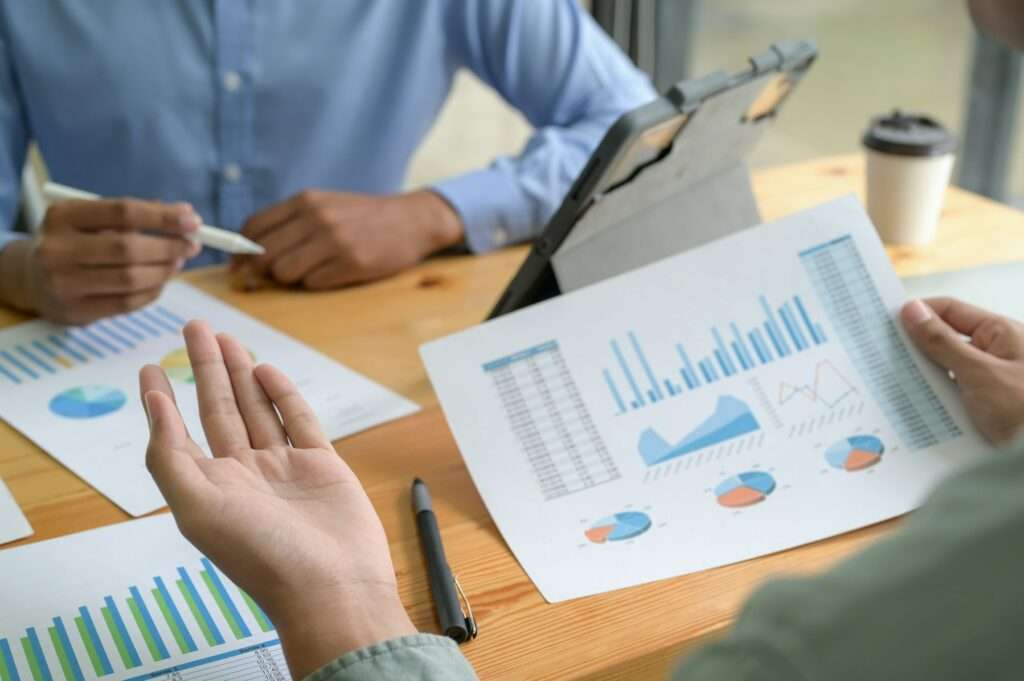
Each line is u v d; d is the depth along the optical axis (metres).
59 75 1.36
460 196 1.23
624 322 0.83
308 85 1.42
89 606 0.67
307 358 0.99
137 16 1.36
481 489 0.77
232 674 0.62
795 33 3.08
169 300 1.12
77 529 0.75
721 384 0.81
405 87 1.49
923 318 0.82
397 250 1.17
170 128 1.40
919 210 1.16
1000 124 2.41
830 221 0.85
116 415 0.90
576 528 0.74
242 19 1.37
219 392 0.69
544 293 0.90
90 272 1.03
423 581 0.70
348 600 0.57
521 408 0.81
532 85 1.47
